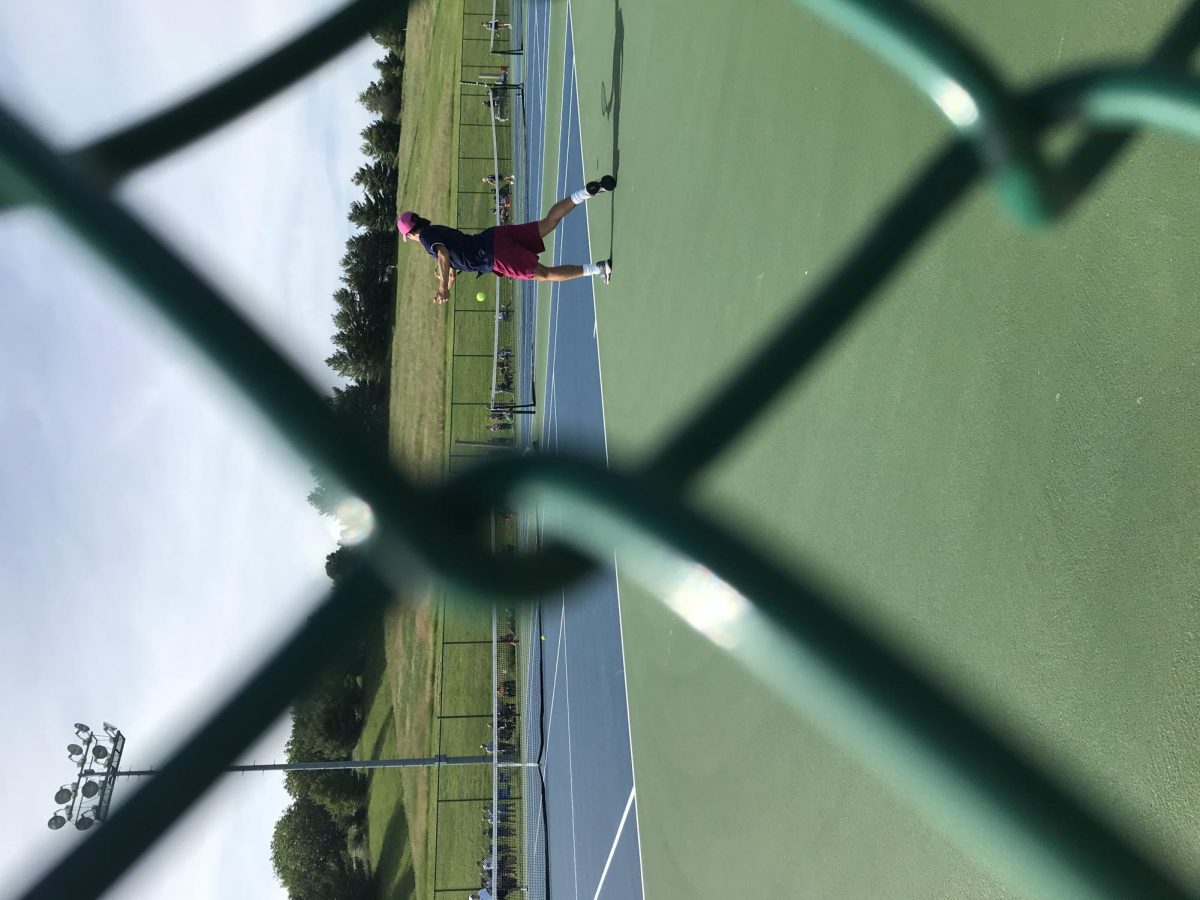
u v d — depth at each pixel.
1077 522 2.60
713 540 1.08
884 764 1.04
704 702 5.36
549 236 12.30
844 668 1.02
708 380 5.43
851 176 4.05
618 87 8.48
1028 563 2.75
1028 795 1.00
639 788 6.53
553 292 11.80
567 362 10.40
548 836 11.27
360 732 20.55
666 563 1.09
